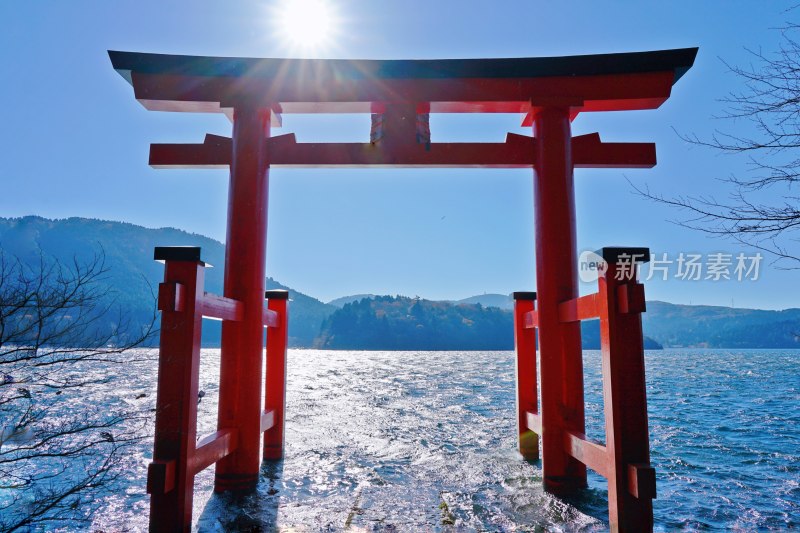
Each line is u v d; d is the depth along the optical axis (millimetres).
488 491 7008
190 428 4855
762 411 19828
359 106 7477
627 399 4520
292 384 28984
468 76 7234
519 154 7367
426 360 82000
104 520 5949
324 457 9117
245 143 7188
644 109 7461
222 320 6578
